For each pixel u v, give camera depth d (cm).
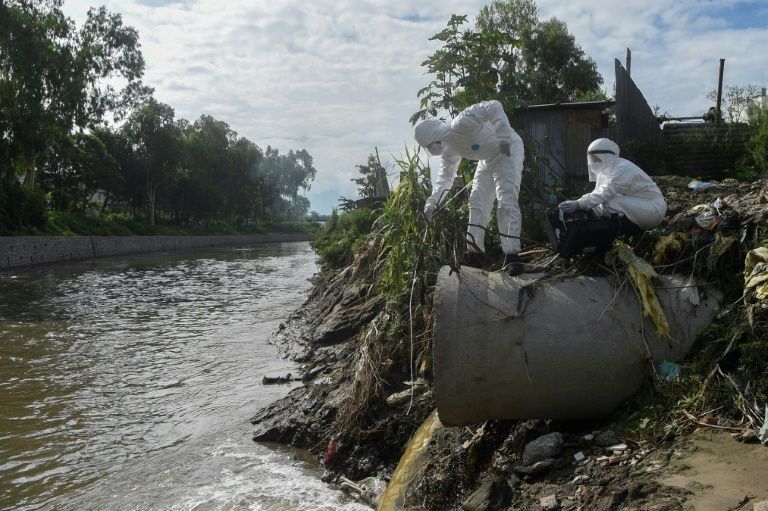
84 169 5147
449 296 509
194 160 7406
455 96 885
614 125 1403
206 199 7188
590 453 465
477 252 610
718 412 445
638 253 574
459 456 536
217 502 605
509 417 520
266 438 765
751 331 468
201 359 1192
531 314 499
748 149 1148
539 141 1330
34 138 3953
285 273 3183
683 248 555
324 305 1399
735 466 381
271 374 1043
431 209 665
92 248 4325
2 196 3706
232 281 2742
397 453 647
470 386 495
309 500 605
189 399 939
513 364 490
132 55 4709
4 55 3828
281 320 1628
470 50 909
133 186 6194
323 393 812
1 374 1105
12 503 618
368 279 1188
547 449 477
